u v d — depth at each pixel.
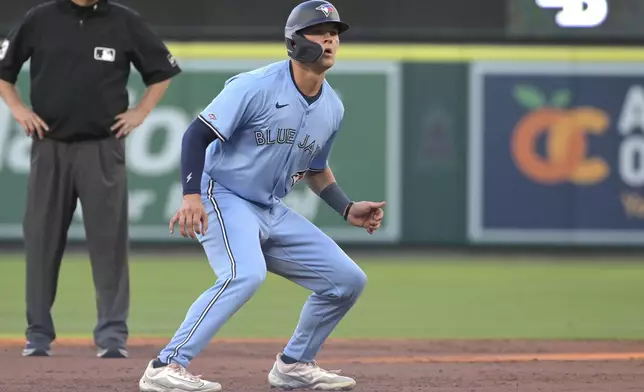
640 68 48.16
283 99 17.12
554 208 48.50
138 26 23.31
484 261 48.09
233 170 17.47
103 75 22.84
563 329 30.81
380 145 48.28
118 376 19.97
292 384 18.55
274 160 17.47
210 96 47.75
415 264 46.91
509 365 22.34
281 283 41.06
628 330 30.61
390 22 48.28
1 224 47.66
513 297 37.62
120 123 23.06
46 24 22.72
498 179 48.44
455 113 48.38
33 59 22.84
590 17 48.12
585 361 23.08
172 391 16.92
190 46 47.66
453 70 48.25
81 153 23.09
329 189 18.88
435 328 30.88
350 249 48.91
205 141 16.92
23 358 22.84
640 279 42.53
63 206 23.34
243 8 47.72
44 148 23.12
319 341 18.47
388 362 22.97
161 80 23.64
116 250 23.41
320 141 17.88
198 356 23.97
